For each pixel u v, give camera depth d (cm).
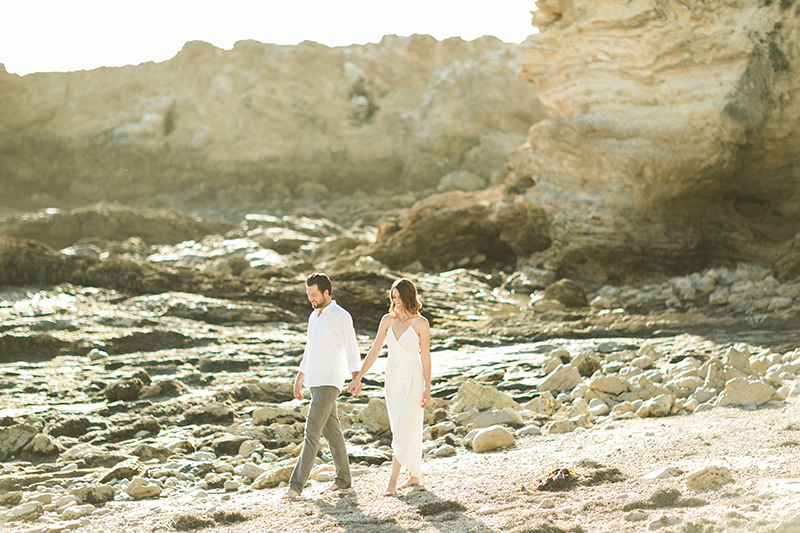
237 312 1533
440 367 1140
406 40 6312
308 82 6191
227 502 527
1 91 6247
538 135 2162
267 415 823
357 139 6138
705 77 1909
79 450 715
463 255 2655
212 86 6291
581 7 2116
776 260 1792
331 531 412
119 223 3988
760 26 1881
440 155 5934
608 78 2080
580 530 363
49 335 1208
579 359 1016
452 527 400
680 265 1994
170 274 1725
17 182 6197
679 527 337
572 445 623
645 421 720
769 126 1914
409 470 517
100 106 6450
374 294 1708
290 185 6097
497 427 677
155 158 6269
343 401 928
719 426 618
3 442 720
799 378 841
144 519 481
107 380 996
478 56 6241
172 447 734
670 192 1950
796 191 1995
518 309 1848
